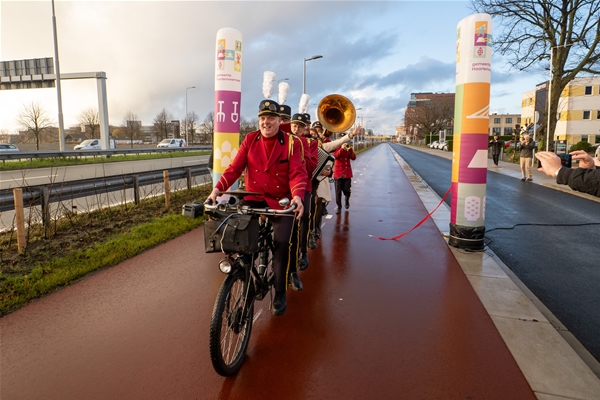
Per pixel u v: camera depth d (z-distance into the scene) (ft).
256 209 9.51
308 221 15.42
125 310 12.41
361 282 15.07
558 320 12.53
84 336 10.85
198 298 13.32
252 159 11.00
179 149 115.65
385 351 10.18
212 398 8.37
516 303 13.12
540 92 133.69
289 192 11.29
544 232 23.94
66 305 12.74
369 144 322.55
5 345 10.39
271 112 10.37
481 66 17.57
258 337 10.95
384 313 12.40
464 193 18.92
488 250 19.52
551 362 9.62
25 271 15.24
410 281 15.17
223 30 23.21
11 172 53.62
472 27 17.38
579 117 175.73
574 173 9.20
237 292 9.61
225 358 9.29
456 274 15.94
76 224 22.45
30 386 8.75
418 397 8.39
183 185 39.37
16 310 12.37
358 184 49.06
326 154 17.49
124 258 17.48
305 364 9.63
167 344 10.44
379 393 8.53
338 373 9.26
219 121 23.90
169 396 8.42
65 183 22.31
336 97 20.27
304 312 12.49
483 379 8.98
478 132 18.29
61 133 74.69
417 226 24.14
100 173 53.26
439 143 214.28
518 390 8.60
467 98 18.13
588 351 10.73
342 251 19.22
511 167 73.26
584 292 14.87
